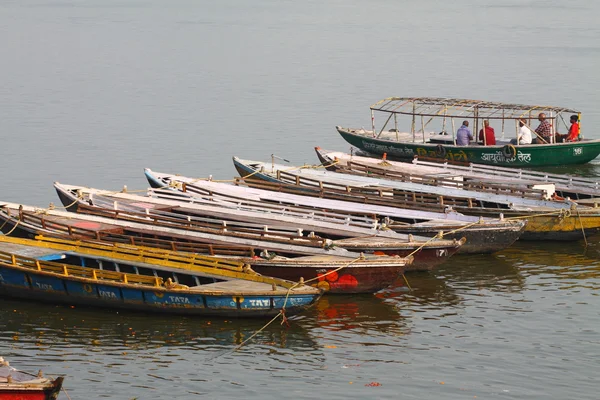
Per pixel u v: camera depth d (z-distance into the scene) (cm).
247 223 3638
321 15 14538
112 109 6825
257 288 2941
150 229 3494
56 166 5203
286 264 3153
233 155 5534
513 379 2652
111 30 12156
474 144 5409
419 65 9031
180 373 2647
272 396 2534
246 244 3381
